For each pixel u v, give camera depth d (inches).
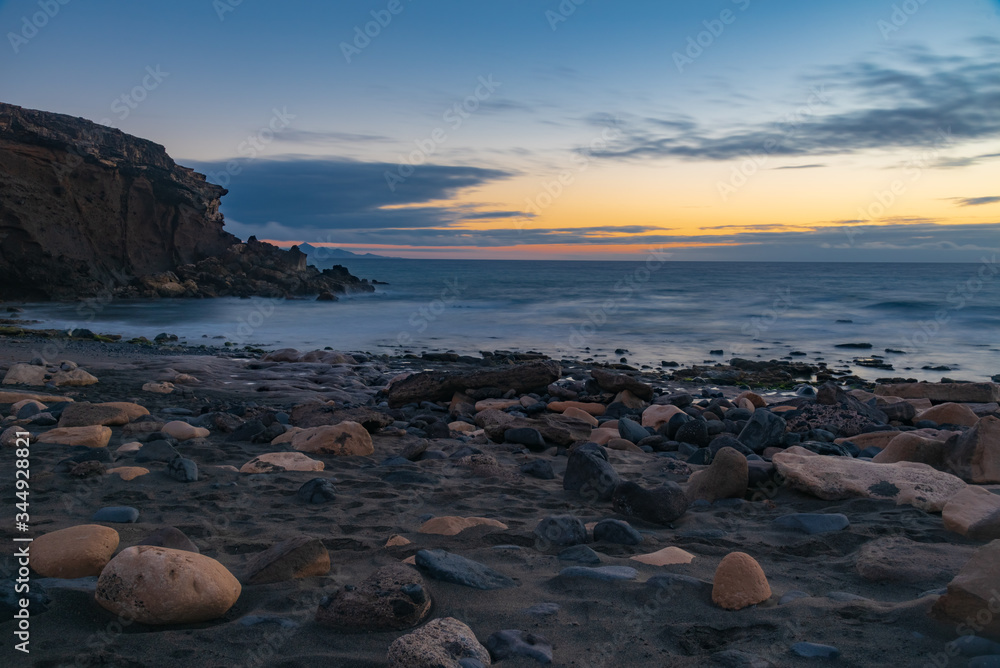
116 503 177.3
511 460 271.4
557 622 109.2
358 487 208.2
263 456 231.1
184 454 240.8
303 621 107.7
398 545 148.8
